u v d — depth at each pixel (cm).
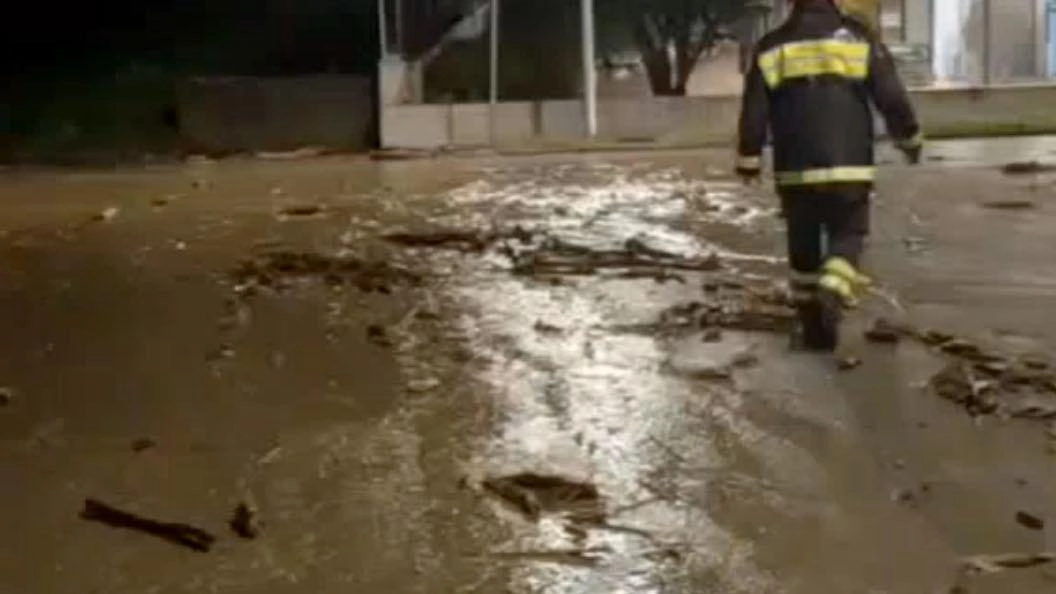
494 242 1000
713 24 2003
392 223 1121
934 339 662
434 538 436
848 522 440
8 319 776
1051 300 760
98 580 409
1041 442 512
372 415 568
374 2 2158
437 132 1911
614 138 1911
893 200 1205
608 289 811
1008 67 2222
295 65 2172
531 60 2031
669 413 559
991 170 1420
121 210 1291
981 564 405
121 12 2217
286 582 405
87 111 2066
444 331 715
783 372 616
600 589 395
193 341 709
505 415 563
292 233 1084
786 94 632
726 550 420
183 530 443
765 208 1160
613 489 475
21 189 1547
